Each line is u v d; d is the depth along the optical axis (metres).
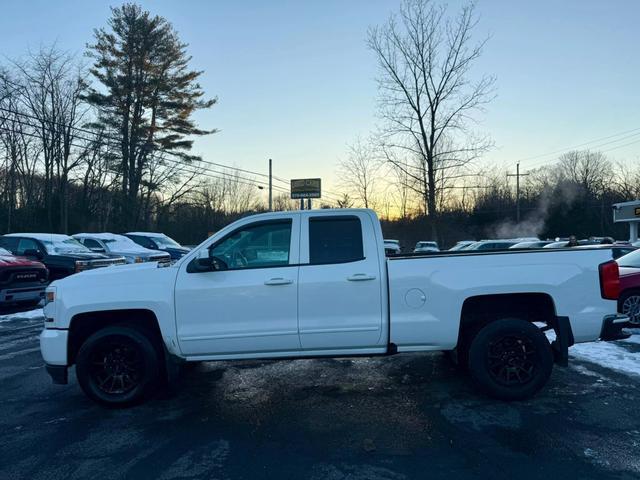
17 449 3.95
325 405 4.89
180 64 38.84
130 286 4.88
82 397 5.30
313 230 4.98
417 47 26.48
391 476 3.40
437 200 29.41
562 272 4.81
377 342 4.83
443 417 4.47
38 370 6.45
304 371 6.16
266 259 4.95
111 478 3.45
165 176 39.47
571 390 5.17
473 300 4.93
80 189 39.66
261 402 5.02
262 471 3.51
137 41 36.66
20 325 10.05
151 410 4.84
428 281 4.80
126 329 4.88
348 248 4.91
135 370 4.89
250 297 4.79
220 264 4.86
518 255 4.90
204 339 4.80
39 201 36.94
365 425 4.33
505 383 4.81
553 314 4.87
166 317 4.81
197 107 39.56
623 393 5.06
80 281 4.99
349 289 4.79
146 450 3.90
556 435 4.03
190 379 5.88
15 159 34.34
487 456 3.67
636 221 26.45
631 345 7.21
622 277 8.65
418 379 5.72
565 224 56.72
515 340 4.84
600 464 3.52
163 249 21.81
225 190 62.88
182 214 48.28
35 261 12.00
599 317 4.80
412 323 4.78
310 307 4.79
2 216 34.00
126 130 36.47
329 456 3.73
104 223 39.31
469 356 4.87
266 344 4.82
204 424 4.44
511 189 63.97
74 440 4.12
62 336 4.88
